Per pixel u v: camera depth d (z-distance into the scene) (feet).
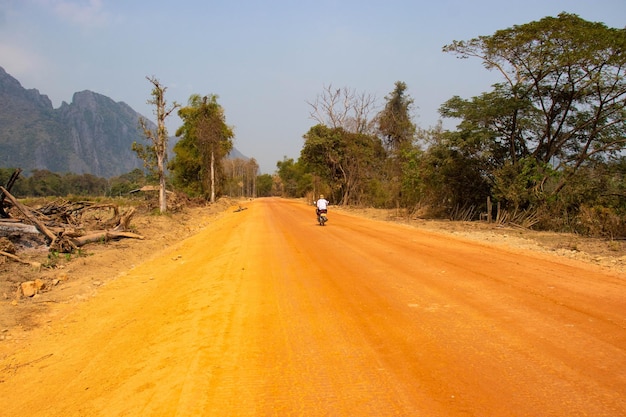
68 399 14.67
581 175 67.00
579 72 64.90
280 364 14.93
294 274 30.19
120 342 19.93
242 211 129.70
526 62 67.67
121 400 13.74
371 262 33.65
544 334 16.71
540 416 10.85
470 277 27.12
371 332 17.72
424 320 18.94
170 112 87.66
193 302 24.73
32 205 81.66
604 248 40.91
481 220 76.89
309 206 156.66
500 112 71.51
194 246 52.95
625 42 56.39
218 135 158.51
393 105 146.30
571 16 61.87
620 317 18.57
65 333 22.16
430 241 45.52
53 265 36.63
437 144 83.71
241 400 12.48
